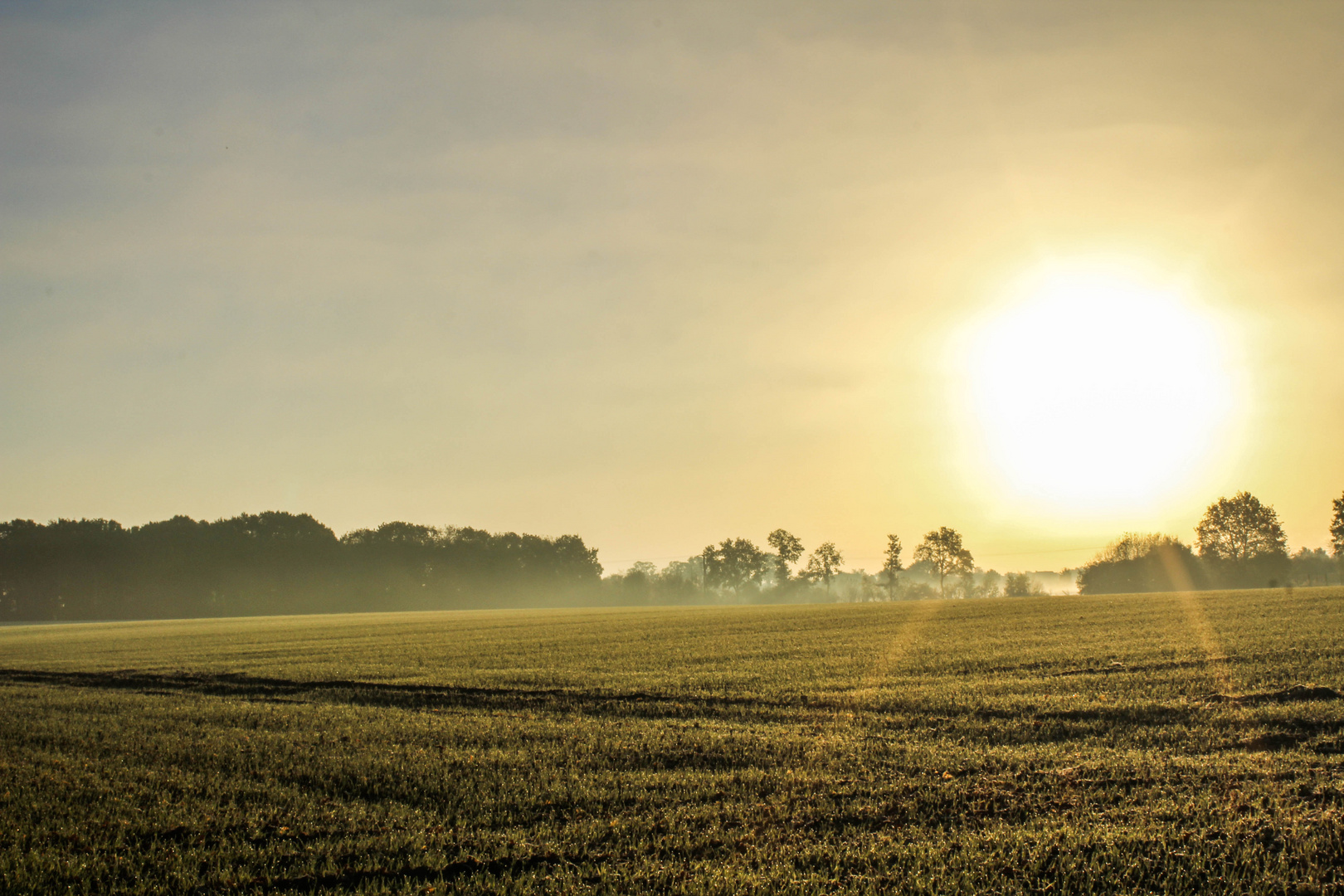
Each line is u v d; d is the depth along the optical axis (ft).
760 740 60.34
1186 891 32.07
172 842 42.63
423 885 35.53
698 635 172.24
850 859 36.37
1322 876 32.76
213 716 81.87
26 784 55.21
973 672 93.76
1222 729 58.54
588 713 78.07
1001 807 43.04
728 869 35.45
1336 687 71.56
